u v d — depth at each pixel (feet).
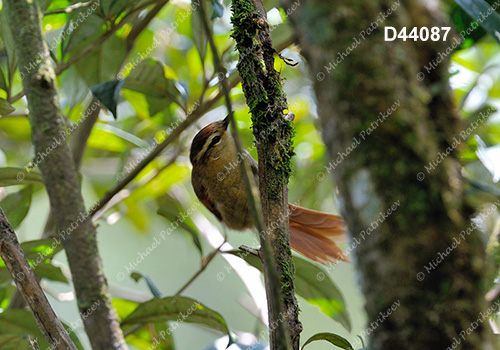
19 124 32.37
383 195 9.64
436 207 9.59
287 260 14.08
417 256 9.51
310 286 23.09
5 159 33.12
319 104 10.47
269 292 13.56
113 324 14.88
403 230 9.55
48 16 25.91
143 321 19.81
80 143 25.43
